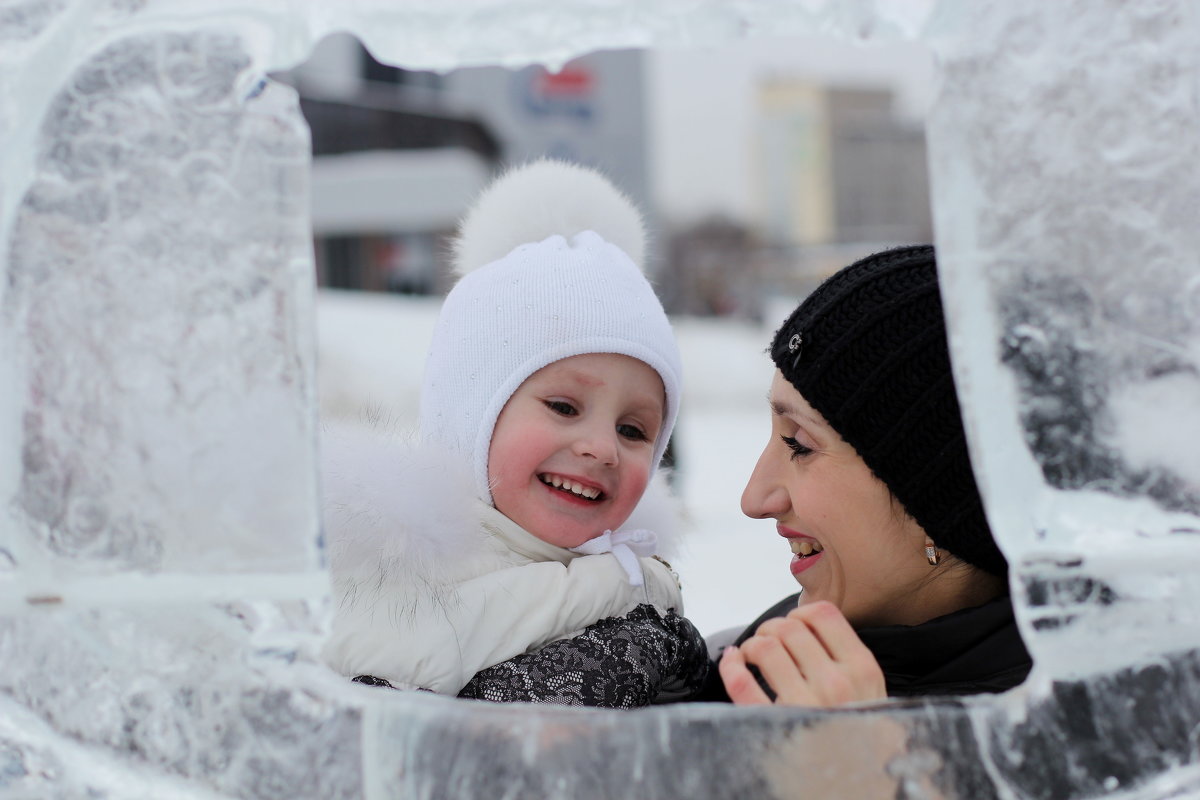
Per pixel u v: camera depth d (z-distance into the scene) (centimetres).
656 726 83
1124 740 81
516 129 1311
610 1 78
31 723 85
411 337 669
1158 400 79
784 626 101
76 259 79
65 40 78
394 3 78
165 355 78
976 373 76
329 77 1257
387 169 1173
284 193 77
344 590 123
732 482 820
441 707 84
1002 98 76
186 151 77
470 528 135
